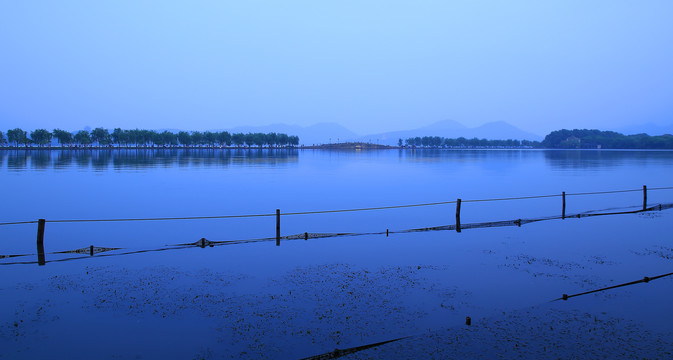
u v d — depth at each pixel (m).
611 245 15.80
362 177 46.69
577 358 7.74
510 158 110.12
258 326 9.05
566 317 9.45
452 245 15.95
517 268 13.00
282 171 55.09
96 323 9.16
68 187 34.12
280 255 14.51
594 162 84.00
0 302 10.23
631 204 27.02
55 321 9.25
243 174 49.47
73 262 13.58
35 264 13.34
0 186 34.44
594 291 11.01
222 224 20.39
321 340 8.46
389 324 9.14
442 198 29.28
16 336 8.56
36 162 68.94
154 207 24.56
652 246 15.62
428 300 10.46
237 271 12.68
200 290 11.08
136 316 9.52
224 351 8.06
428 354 7.88
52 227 19.31
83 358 7.75
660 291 10.97
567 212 23.86
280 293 10.90
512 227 19.27
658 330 8.80
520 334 8.66
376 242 16.44
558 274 12.43
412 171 57.62
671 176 48.31
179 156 105.50
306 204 26.17
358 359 7.70
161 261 13.74
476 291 11.05
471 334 8.66
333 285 11.48
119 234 18.08
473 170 60.12
